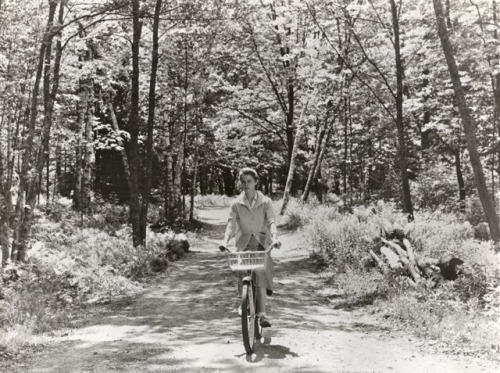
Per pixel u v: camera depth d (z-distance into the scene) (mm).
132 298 10016
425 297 8227
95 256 12969
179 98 25844
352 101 26906
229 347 6246
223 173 54156
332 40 24000
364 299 9148
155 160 32438
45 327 7430
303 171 39469
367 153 33188
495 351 5891
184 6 17125
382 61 22156
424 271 9273
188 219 27719
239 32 26516
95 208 27000
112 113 24844
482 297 7996
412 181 28969
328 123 27625
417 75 24188
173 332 7164
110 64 22094
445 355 5848
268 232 6328
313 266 13664
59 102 21297
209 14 18703
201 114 27797
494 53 19453
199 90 25328
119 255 13328
